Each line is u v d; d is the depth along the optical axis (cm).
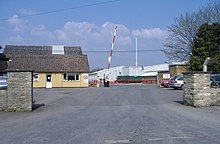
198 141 879
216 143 852
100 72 9569
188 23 5197
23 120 1372
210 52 4588
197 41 4819
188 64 5197
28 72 1728
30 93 1727
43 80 5622
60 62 5853
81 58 6025
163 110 1675
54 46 6825
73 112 1647
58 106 1980
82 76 5766
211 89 1891
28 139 941
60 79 5684
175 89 4009
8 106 1722
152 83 7881
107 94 3098
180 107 1831
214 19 5028
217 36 4659
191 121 1258
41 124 1241
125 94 3061
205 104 1861
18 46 6681
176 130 1053
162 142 871
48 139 937
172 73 6072
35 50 6656
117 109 1753
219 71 3938
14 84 1727
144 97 2642
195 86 1855
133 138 930
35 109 1817
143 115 1464
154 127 1118
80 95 3009
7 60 4716
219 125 1152
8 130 1105
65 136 979
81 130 1081
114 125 1177
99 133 1019
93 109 1778
